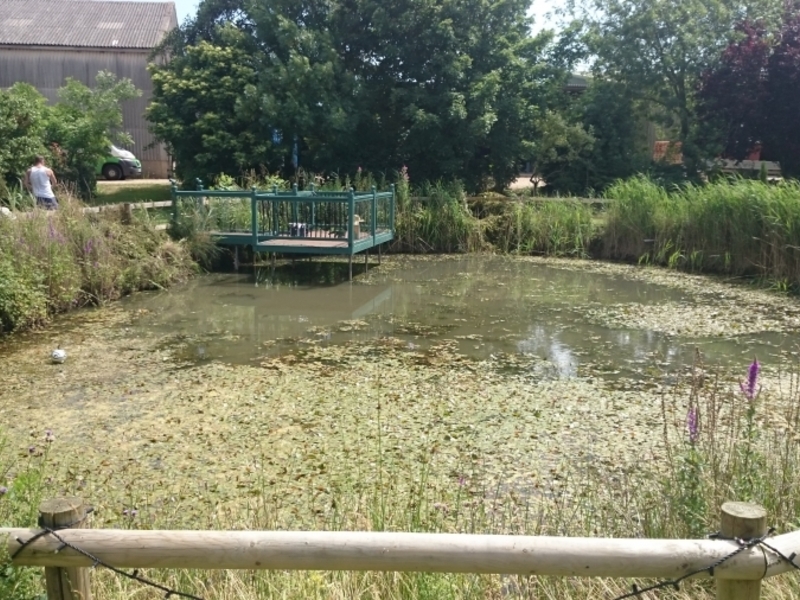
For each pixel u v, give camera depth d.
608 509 3.73
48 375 6.97
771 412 5.69
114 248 11.10
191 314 9.77
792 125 19.02
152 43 26.45
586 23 21.12
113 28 27.39
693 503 3.16
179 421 5.74
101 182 22.84
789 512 3.22
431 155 18.58
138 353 7.77
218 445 5.25
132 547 2.02
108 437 5.41
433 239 15.49
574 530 3.57
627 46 20.16
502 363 7.43
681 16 19.70
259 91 17.70
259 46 18.97
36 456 5.02
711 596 2.70
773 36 19.12
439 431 5.51
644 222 14.16
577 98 21.69
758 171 21.28
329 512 4.12
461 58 18.03
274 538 2.01
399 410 5.98
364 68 19.30
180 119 18.50
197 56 18.73
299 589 2.77
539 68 19.14
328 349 7.97
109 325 9.09
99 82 21.12
